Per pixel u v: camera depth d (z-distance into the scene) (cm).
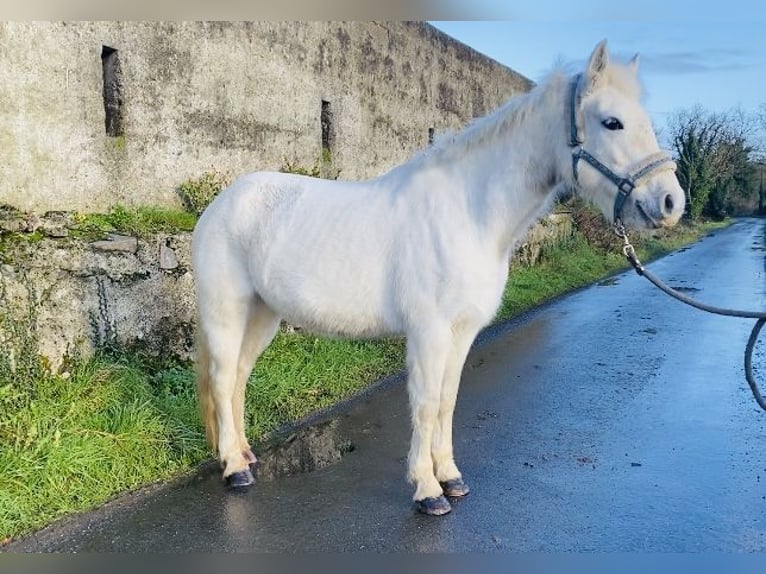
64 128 529
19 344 404
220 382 367
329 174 936
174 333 515
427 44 1232
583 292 1120
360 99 1011
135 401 410
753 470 388
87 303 452
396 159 1138
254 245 354
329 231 333
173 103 644
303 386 516
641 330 802
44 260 428
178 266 523
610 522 327
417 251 315
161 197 636
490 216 314
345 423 461
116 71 583
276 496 352
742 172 3978
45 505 329
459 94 1388
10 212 454
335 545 302
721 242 2334
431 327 313
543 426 464
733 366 630
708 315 905
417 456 333
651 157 289
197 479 372
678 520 329
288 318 353
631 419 479
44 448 353
